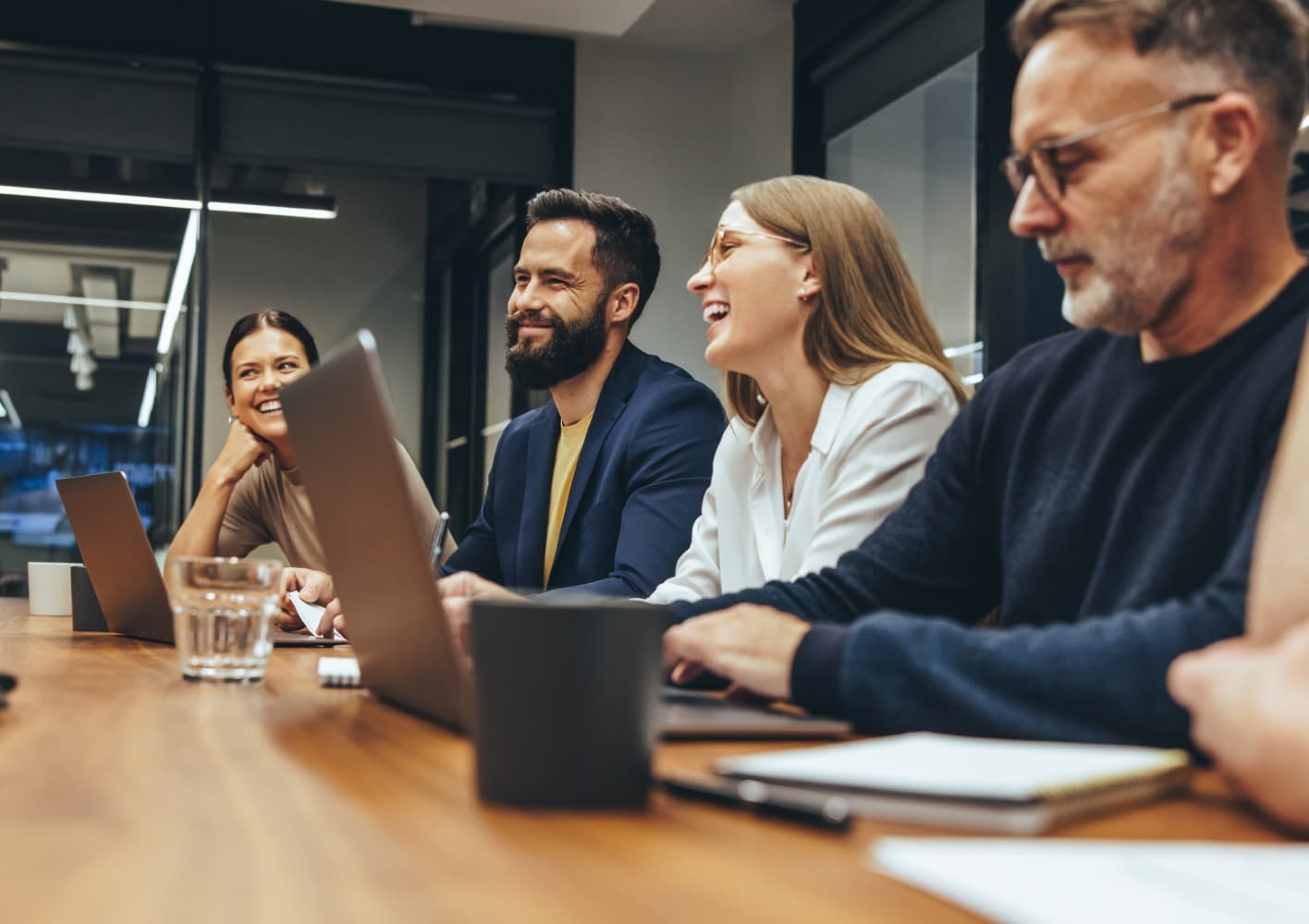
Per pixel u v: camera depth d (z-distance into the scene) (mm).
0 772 622
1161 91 959
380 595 870
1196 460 963
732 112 5461
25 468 4723
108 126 4781
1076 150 984
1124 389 1075
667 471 2123
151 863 435
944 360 1709
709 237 5402
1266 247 983
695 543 1819
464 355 5227
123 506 1543
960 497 1248
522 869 430
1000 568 1260
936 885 379
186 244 4867
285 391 1023
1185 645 708
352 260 5129
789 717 832
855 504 1527
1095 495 1063
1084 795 521
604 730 534
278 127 4957
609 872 427
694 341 5375
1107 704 698
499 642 542
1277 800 511
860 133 4551
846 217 1689
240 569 1094
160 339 4820
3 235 4746
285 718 857
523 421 2480
